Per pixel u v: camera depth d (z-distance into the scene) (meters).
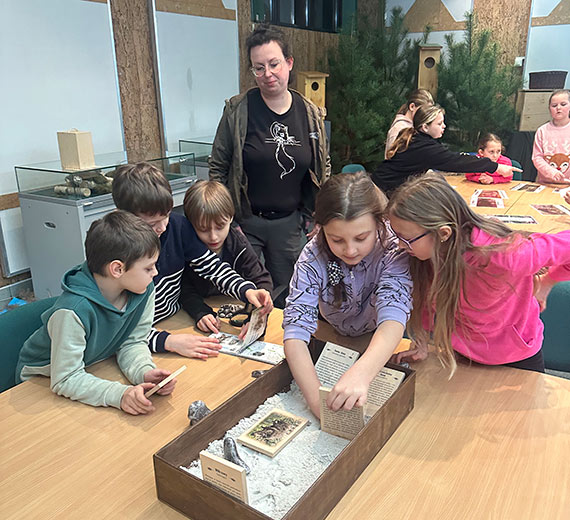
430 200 1.06
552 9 5.34
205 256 1.56
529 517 0.79
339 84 5.55
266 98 2.34
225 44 4.56
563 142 3.73
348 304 1.29
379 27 5.57
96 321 1.16
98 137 3.49
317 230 1.35
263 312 1.41
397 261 1.22
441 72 5.42
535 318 1.28
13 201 3.04
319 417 1.01
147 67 3.81
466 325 1.22
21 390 1.16
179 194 3.43
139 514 0.81
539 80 5.15
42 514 0.81
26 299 3.14
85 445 0.97
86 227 2.82
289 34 5.41
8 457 0.94
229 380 1.19
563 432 1.00
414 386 1.06
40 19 2.99
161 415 1.07
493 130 5.34
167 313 1.54
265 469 0.88
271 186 2.40
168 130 4.06
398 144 3.22
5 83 2.87
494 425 1.02
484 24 5.73
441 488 0.85
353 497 0.83
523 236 1.11
